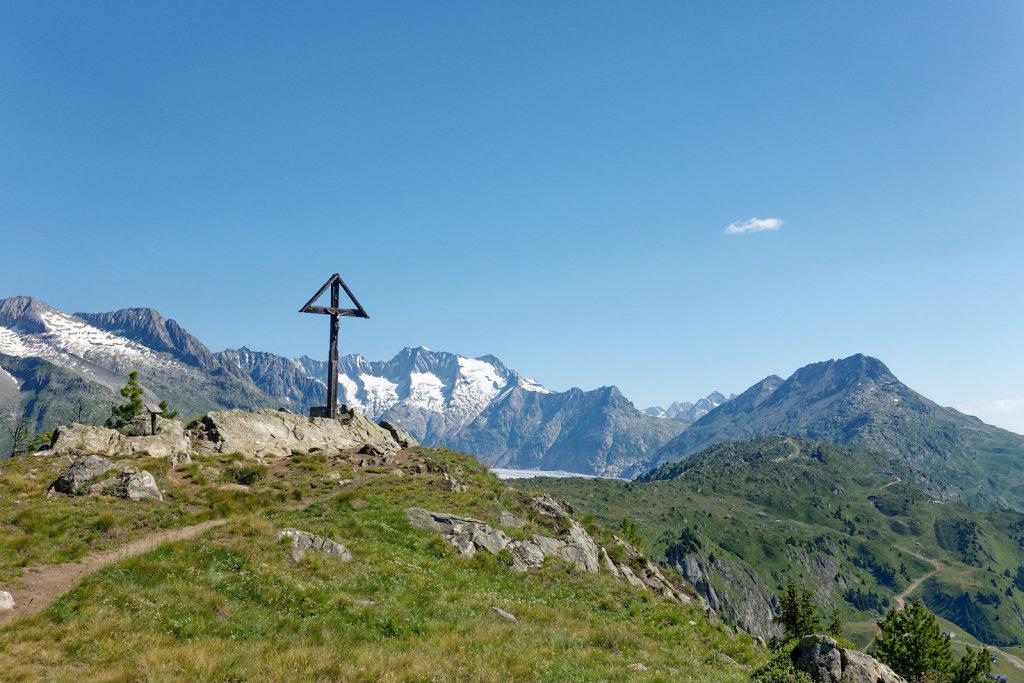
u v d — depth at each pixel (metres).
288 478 45.09
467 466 60.41
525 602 32.66
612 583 40.25
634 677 22.05
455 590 31.31
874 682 23.73
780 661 26.03
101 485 34.91
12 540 25.91
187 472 42.53
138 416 50.16
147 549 27.38
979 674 66.56
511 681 20.75
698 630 35.75
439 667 21.12
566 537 44.84
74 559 25.98
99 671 17.55
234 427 54.06
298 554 30.02
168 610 22.25
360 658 21.06
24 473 37.28
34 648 18.14
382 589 29.12
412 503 42.66
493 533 39.94
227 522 32.06
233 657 19.66
